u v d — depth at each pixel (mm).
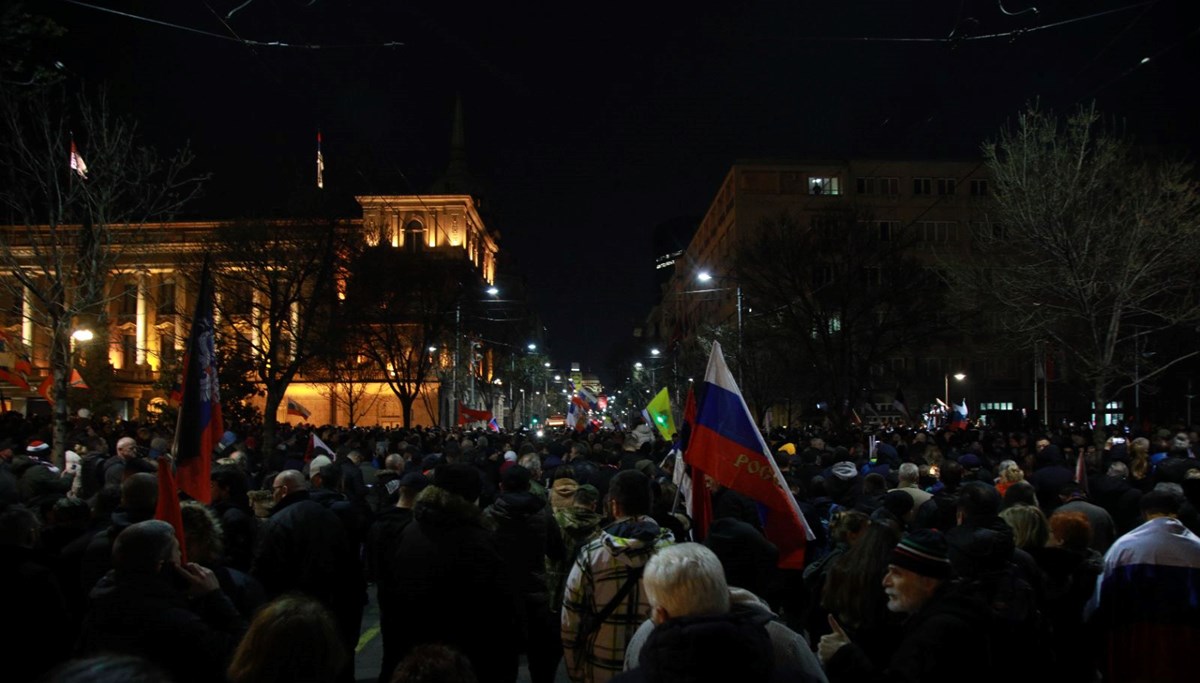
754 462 5793
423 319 39406
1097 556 5645
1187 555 4926
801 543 5812
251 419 31969
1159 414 43750
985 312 29766
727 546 5688
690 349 59000
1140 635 4902
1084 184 18859
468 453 15836
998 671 3713
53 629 4699
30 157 15711
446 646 2807
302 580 5926
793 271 30594
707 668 2584
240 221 28469
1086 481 10742
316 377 40219
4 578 4609
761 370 39281
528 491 7008
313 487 8352
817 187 72875
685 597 3062
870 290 30938
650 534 4527
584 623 4523
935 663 3398
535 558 6773
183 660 3734
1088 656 5488
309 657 2906
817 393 39625
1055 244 18422
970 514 5285
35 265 17516
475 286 44594
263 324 32844
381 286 35281
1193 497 7039
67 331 15422
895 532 4566
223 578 5000
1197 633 4805
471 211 82500
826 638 3660
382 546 5703
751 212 72688
